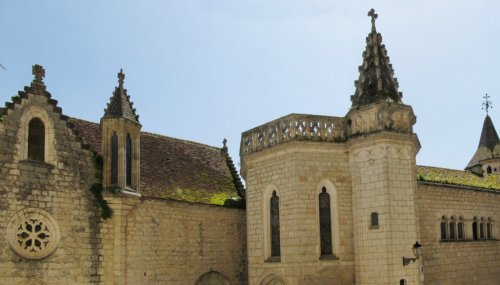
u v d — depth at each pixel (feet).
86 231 78.13
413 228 78.48
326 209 82.58
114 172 81.51
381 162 78.38
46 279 73.51
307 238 79.77
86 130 94.22
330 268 79.82
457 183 106.32
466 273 101.71
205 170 107.55
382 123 79.20
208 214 95.09
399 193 78.23
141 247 84.17
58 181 76.43
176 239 89.40
